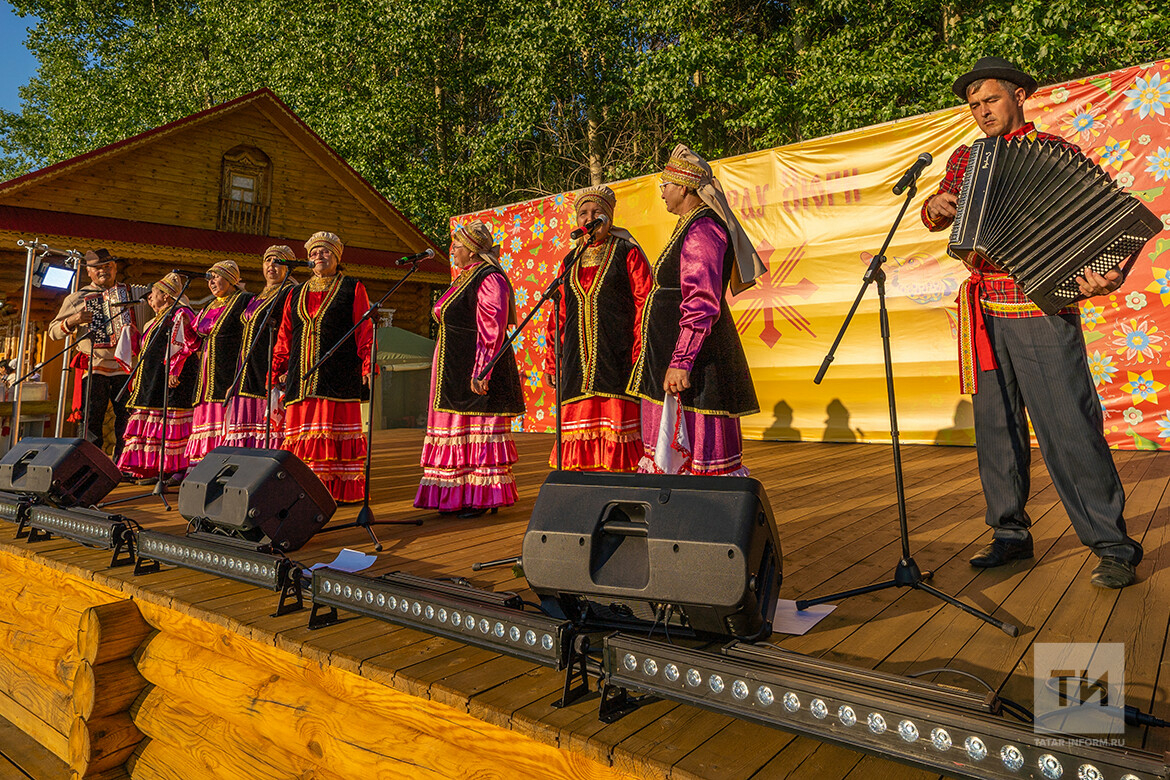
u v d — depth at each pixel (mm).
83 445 4105
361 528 3756
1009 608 2275
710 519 1789
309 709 2258
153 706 2881
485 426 4012
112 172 10523
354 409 4477
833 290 7023
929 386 6582
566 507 1979
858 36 14078
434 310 4090
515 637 1899
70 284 6266
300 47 19875
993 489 2781
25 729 3545
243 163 11781
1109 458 2479
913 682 1456
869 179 6793
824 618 2250
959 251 2416
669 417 2674
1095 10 11617
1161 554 2770
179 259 10266
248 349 4605
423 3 18344
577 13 16172
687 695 1632
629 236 3504
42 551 3496
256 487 3031
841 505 4039
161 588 2861
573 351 3500
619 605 2072
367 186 12836
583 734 1619
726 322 2719
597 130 18234
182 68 23828
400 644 2219
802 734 1484
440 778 1891
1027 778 1229
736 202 7551
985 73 2418
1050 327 2510
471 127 20766
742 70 14750
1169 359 5488
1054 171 2287
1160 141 5430
